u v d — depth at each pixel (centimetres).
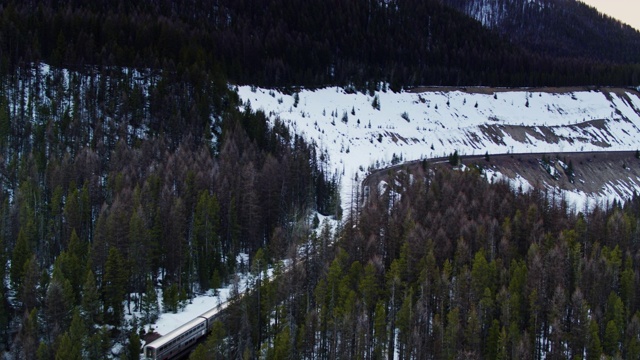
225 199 12200
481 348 8750
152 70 17925
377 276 9619
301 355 8356
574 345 8606
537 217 12050
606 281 9794
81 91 16425
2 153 13400
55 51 17175
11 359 8731
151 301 9712
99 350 8544
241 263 11662
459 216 11769
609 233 11700
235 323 8894
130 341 8700
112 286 9481
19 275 9688
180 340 9162
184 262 10912
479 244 10800
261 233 12569
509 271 9931
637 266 10825
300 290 9362
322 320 8700
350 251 10388
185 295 10475
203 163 13600
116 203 10556
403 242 10612
